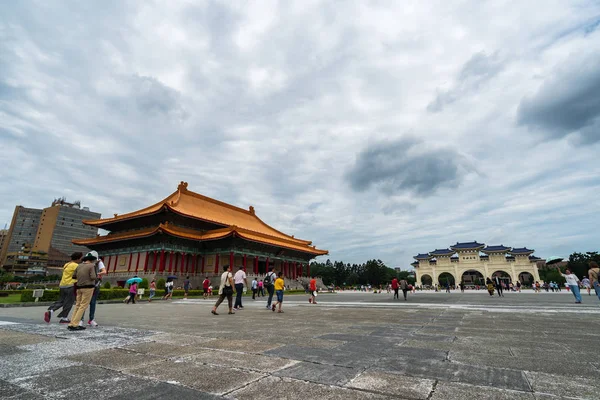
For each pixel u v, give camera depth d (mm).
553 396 3910
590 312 14477
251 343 7312
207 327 10227
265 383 4461
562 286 91688
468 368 5164
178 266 60188
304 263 87250
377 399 3854
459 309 16703
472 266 92875
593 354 6125
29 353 6371
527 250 89688
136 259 59875
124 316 14562
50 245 166000
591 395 3930
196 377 4754
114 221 63938
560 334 8477
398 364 5414
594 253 105938
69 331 9297
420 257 99688
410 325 10461
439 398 3867
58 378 4754
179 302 29891
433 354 6148
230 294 15719
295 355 6094
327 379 4621
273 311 17016
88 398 3951
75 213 178625
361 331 9164
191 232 64125
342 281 146375
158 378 4723
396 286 30219
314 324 10922
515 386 4273
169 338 8031
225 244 62688
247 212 90125
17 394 4086
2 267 147500
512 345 7004
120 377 4789
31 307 23047
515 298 29172
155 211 58344
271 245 69500
